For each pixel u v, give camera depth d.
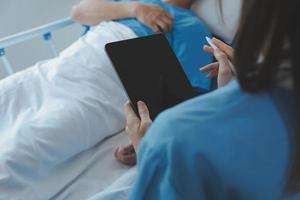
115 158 1.02
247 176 0.37
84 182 0.95
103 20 1.42
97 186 0.95
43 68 1.14
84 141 1.00
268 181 0.38
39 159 0.90
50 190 0.91
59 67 1.11
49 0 1.89
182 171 0.37
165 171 0.38
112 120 1.09
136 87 0.82
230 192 0.39
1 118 1.01
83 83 1.09
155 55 0.89
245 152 0.36
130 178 0.91
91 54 1.15
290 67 0.33
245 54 0.33
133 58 0.86
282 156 0.37
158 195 0.40
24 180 0.88
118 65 0.84
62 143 0.94
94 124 1.03
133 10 1.34
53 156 0.93
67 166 0.97
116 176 0.98
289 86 0.34
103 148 1.05
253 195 0.39
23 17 1.87
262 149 0.36
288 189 0.39
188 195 0.38
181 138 0.37
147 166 0.39
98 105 1.06
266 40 0.32
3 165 0.84
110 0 1.53
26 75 1.10
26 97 1.06
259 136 0.36
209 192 0.39
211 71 1.01
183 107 0.39
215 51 0.90
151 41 0.90
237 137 0.36
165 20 1.31
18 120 0.98
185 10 1.45
